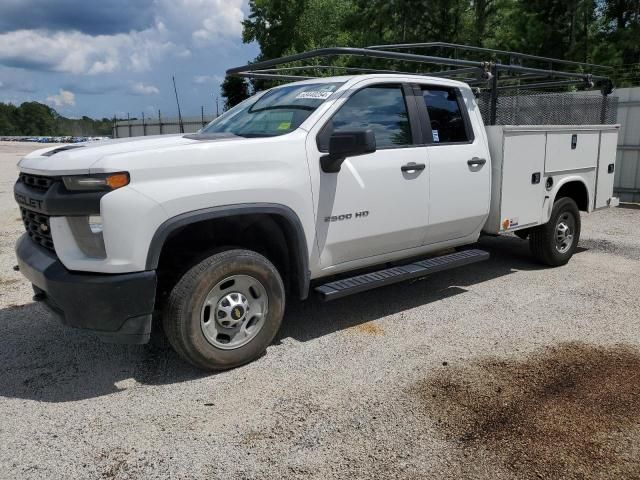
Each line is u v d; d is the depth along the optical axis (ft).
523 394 11.63
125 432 10.43
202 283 11.91
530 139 19.13
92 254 11.32
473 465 9.32
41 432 10.44
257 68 19.06
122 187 10.94
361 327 15.58
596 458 9.47
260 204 12.61
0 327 15.70
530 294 18.35
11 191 46.75
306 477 9.09
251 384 12.23
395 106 15.89
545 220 20.47
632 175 39.04
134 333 11.49
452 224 17.26
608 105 23.98
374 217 14.98
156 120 142.72
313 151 13.67
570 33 73.36
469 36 85.40
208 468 9.34
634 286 19.12
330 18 124.57
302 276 13.78
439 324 15.75
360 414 10.93
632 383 12.06
